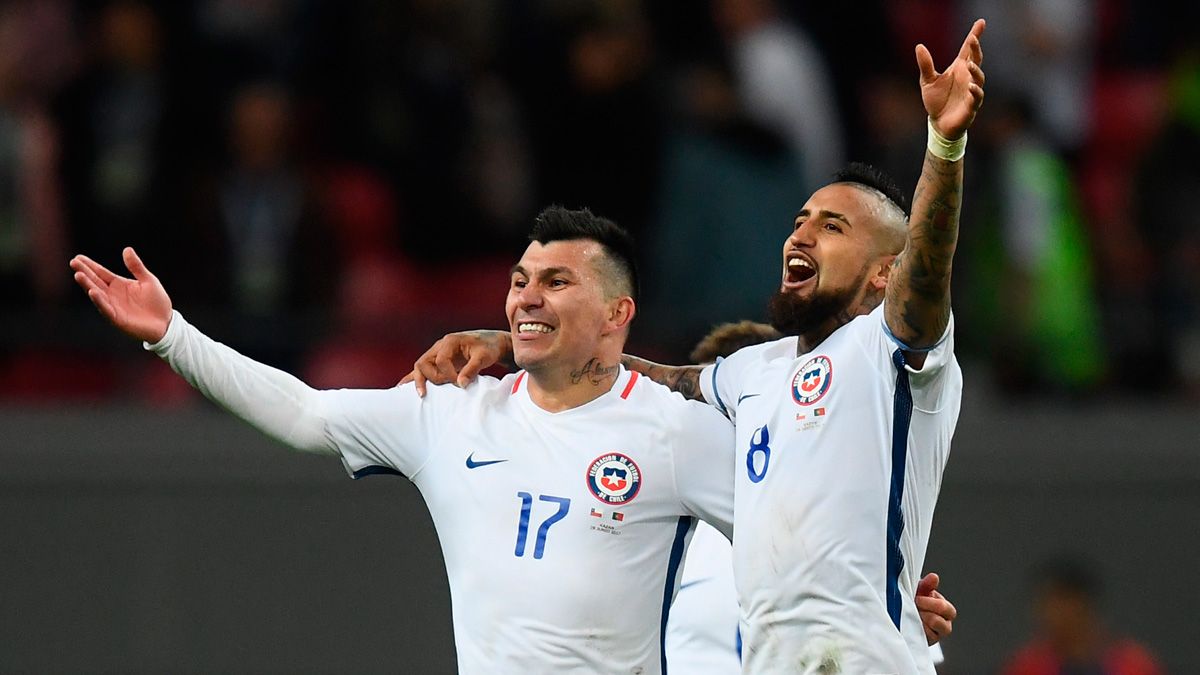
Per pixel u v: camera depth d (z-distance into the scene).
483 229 40.50
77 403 38.03
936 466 21.20
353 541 37.31
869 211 21.39
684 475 21.70
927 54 19.56
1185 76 43.12
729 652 23.91
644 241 39.91
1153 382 40.31
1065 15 44.75
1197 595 38.12
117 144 39.31
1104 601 38.00
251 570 37.09
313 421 22.09
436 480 21.94
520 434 21.81
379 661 37.06
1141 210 42.16
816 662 20.25
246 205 39.09
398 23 41.38
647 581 21.59
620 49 40.53
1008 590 37.94
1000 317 38.94
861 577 20.31
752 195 38.91
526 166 40.75
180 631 36.91
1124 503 38.28
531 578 21.22
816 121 41.72
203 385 21.64
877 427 20.59
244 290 38.88
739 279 38.59
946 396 21.16
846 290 21.28
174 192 39.09
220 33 40.81
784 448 20.83
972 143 39.62
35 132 38.78
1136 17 46.91
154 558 37.03
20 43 40.12
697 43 41.94
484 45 41.41
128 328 21.22
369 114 41.06
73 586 36.84
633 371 22.66
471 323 39.16
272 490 37.34
